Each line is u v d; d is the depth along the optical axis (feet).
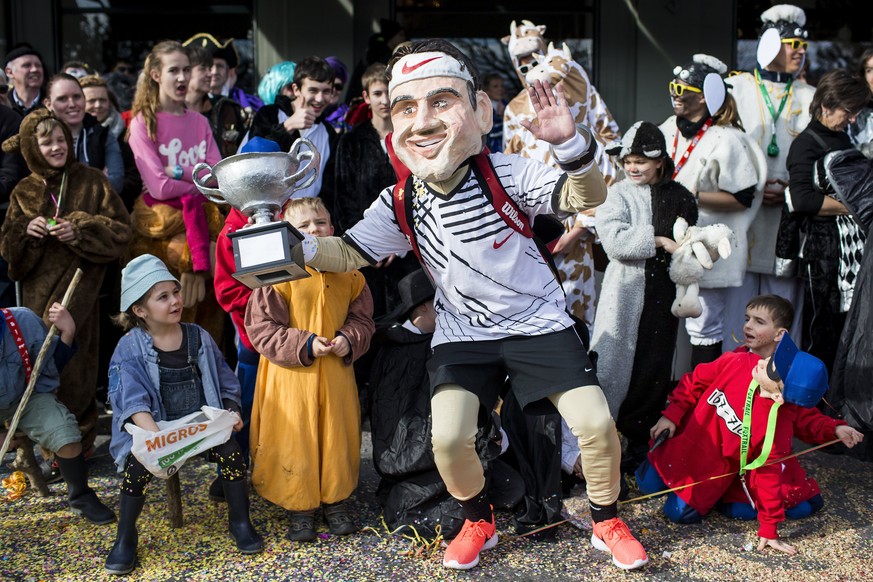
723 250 12.55
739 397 11.41
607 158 14.35
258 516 12.06
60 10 25.88
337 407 11.34
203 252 14.85
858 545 11.21
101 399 16.74
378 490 12.34
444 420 10.09
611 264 13.28
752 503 11.40
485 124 9.96
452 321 10.49
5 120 14.73
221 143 16.74
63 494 12.76
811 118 14.89
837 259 14.64
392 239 10.57
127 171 15.84
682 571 10.55
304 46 25.38
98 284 13.91
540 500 11.57
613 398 13.11
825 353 14.92
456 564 10.52
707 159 14.73
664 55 25.76
